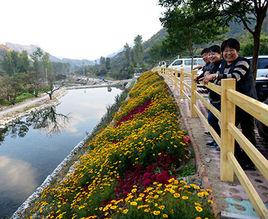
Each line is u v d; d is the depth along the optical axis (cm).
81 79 14012
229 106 373
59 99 6625
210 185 393
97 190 562
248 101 279
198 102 984
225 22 1083
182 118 809
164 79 2033
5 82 6091
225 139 388
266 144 493
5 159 2167
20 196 1462
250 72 407
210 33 1262
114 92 7781
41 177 1730
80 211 502
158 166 558
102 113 4369
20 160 2123
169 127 683
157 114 978
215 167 453
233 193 369
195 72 765
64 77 14062
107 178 601
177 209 346
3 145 2641
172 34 2794
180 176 501
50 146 2517
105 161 667
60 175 1423
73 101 6159
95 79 13500
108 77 13250
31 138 2895
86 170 736
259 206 264
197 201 355
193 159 545
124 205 437
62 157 2138
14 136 3020
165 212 344
